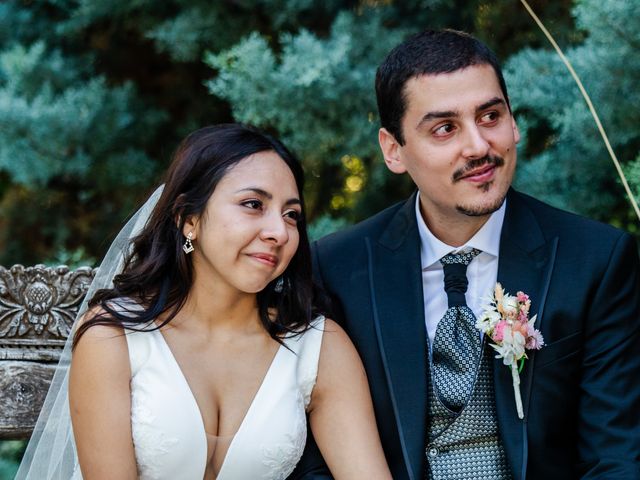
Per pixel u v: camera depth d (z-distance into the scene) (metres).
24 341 2.94
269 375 2.55
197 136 2.53
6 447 4.59
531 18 4.30
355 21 4.29
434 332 2.67
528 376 2.53
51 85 4.49
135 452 2.43
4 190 4.98
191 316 2.57
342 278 2.73
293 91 3.99
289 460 2.53
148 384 2.44
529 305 2.52
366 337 2.66
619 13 3.44
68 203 4.98
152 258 2.55
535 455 2.52
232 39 4.49
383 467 2.56
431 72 2.48
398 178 4.58
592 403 2.54
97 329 2.46
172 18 4.61
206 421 2.47
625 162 3.79
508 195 2.70
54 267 2.96
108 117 4.42
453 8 4.38
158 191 2.70
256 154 2.48
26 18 4.66
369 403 2.63
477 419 2.56
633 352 2.57
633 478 2.43
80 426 2.44
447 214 2.60
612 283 2.56
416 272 2.66
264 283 2.48
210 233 2.46
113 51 4.92
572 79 3.69
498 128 2.48
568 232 2.63
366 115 4.13
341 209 4.91
